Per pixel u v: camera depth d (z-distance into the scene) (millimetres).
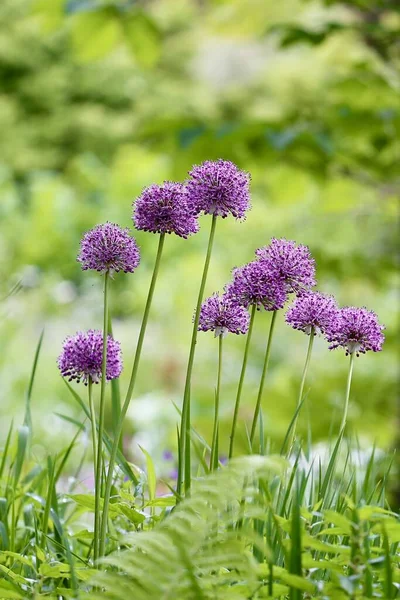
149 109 25359
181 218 2025
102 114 26062
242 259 8375
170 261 14531
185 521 1651
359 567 1735
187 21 24906
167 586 1584
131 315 15594
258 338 12039
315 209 7992
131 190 16672
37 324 14562
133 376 2047
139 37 5934
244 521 1993
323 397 7152
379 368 7520
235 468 1628
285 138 5754
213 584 1734
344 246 7586
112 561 1616
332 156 6148
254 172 6852
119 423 2035
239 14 6875
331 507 2158
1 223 16875
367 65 6121
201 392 9562
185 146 5902
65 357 2096
